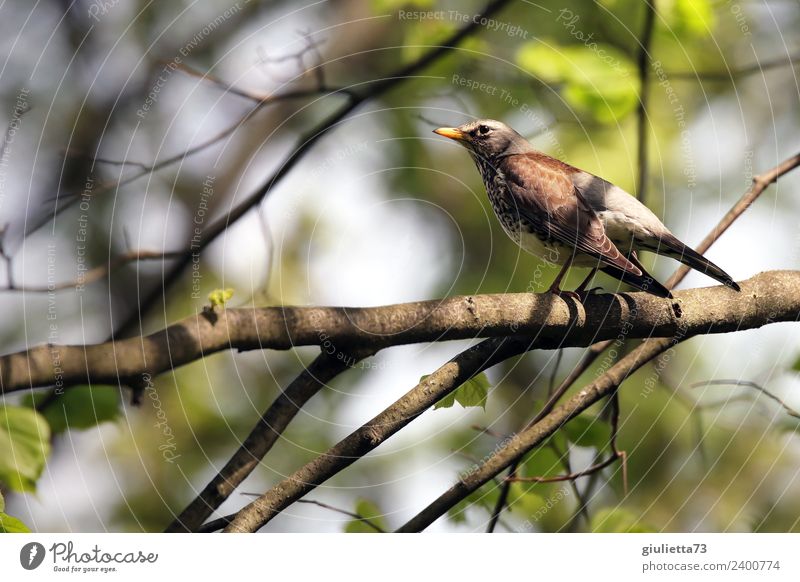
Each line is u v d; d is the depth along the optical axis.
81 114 12.84
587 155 12.85
